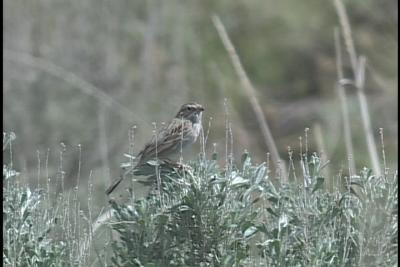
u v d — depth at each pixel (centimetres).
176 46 2011
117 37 1958
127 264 732
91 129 1698
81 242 752
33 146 1694
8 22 1897
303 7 2472
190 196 724
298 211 745
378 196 742
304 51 2423
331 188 802
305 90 2361
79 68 1920
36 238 743
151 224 729
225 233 731
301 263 730
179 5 2064
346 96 2225
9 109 1752
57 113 1738
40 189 775
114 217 771
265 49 2414
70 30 1936
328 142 1972
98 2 1956
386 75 2353
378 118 2086
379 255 735
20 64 1802
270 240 725
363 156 1873
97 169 1444
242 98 2183
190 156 1459
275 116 2216
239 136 1970
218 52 2266
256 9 2430
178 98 1939
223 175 753
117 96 1909
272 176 1156
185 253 736
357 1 2447
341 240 744
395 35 2436
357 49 2402
